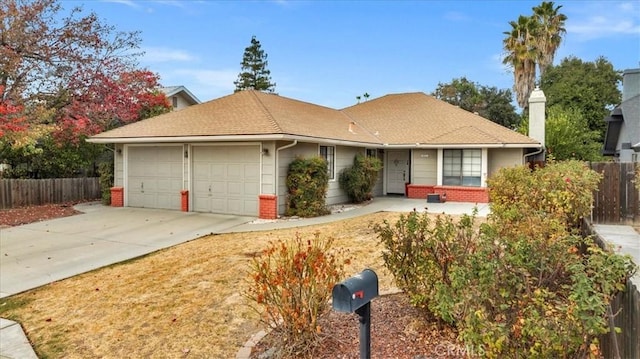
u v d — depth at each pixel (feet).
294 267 13.60
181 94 97.19
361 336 10.07
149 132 47.24
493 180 31.73
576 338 8.26
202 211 45.91
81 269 24.79
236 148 43.75
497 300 9.48
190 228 36.86
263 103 49.32
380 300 17.19
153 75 66.13
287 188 43.68
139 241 31.99
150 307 18.52
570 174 25.52
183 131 44.98
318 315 13.76
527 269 10.02
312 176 43.39
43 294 20.70
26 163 57.88
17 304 19.47
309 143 47.19
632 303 8.92
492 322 9.19
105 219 41.70
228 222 39.52
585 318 8.03
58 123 56.13
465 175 57.21
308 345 13.03
